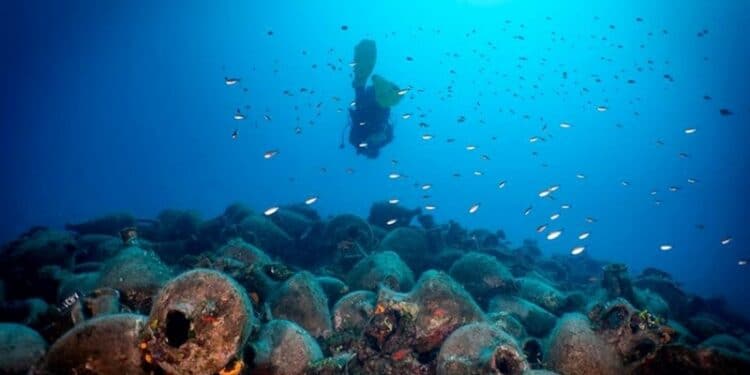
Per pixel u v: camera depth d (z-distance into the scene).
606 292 3.79
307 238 4.98
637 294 3.76
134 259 2.56
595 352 2.07
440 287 2.38
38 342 2.14
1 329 2.10
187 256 3.44
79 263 4.18
